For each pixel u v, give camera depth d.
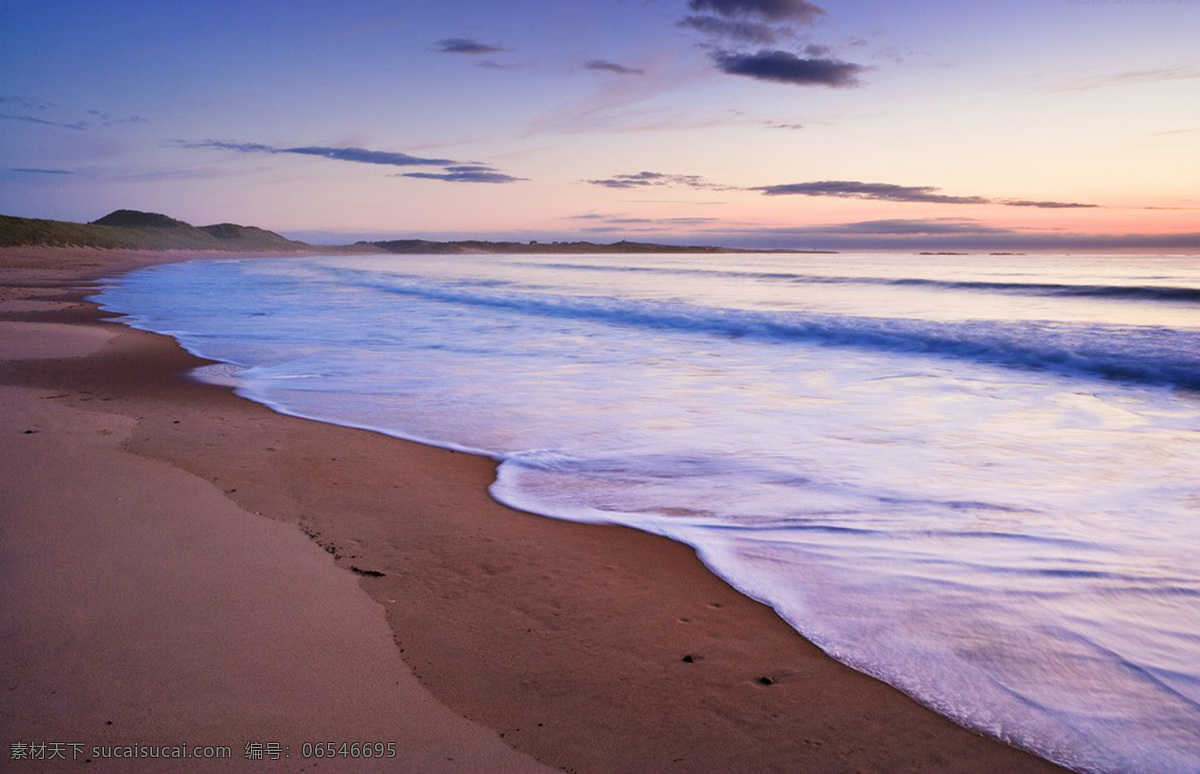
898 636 3.53
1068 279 35.38
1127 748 2.71
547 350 14.11
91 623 3.38
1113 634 3.51
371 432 7.64
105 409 8.19
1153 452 6.91
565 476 6.18
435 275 51.31
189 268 57.75
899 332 15.46
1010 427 7.98
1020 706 2.97
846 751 2.68
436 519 5.08
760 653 3.37
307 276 46.53
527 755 2.60
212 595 3.72
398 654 3.25
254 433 7.37
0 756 2.45
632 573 4.24
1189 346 12.45
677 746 2.68
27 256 63.00
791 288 34.38
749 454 6.87
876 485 5.89
